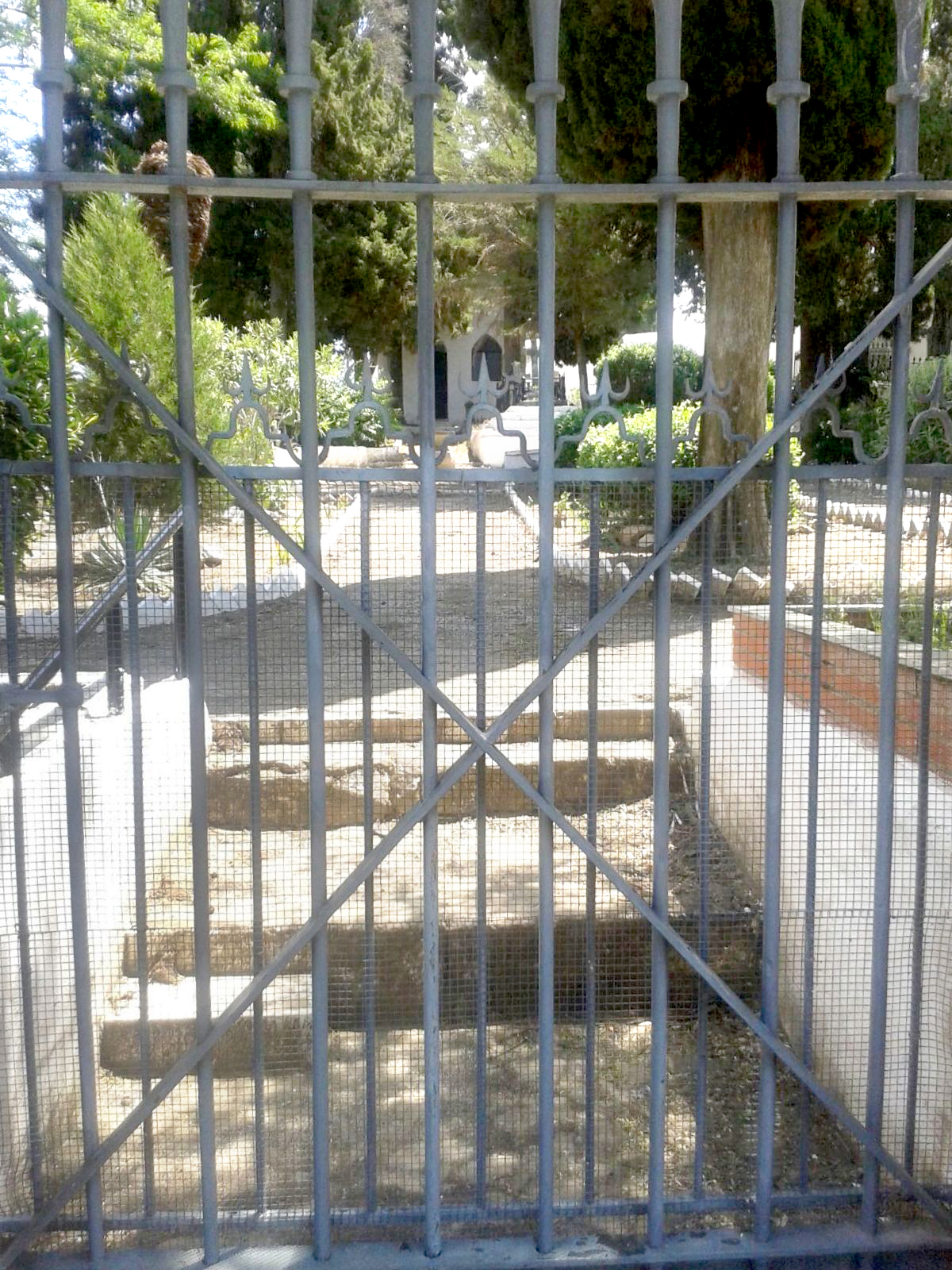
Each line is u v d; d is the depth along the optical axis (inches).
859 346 98.7
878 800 106.0
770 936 106.7
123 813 156.6
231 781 205.9
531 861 185.9
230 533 150.5
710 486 104.0
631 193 95.9
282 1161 126.7
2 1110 109.1
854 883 126.3
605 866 103.2
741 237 358.3
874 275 706.2
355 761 209.8
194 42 694.5
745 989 158.9
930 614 105.0
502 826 202.7
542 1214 105.7
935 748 128.6
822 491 103.4
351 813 206.2
